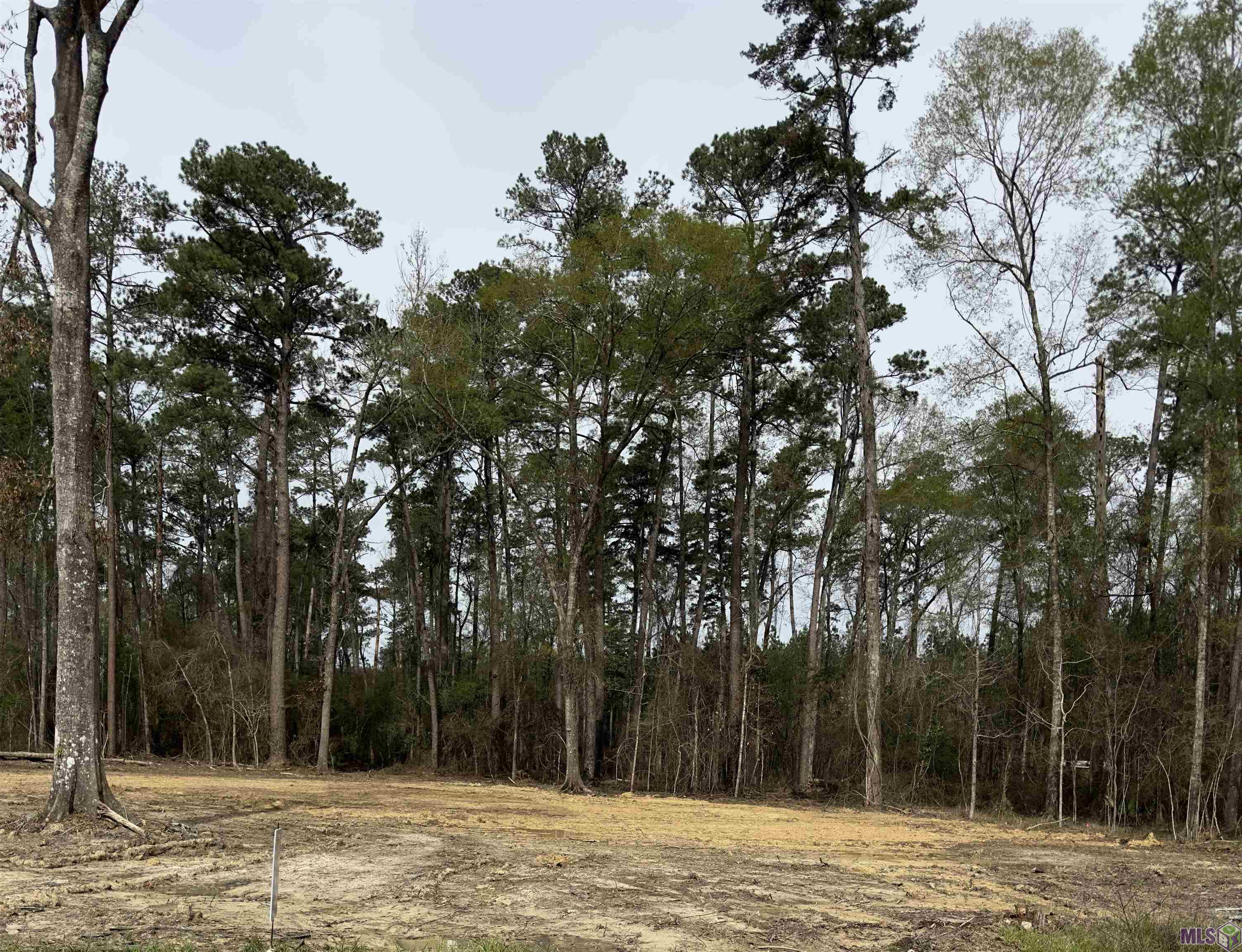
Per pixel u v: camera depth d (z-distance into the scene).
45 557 34.56
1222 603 28.38
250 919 8.48
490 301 28.36
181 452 47.03
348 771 37.22
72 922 8.13
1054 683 26.59
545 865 12.19
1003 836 20.22
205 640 37.72
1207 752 25.59
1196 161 23.17
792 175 31.91
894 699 34.44
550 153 34.59
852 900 10.95
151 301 33.66
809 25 27.83
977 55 26.22
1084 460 33.50
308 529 43.81
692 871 12.30
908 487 32.62
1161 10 23.31
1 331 16.56
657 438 39.91
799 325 35.31
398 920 8.74
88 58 13.59
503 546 43.81
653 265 26.41
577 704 33.09
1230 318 22.66
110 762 30.55
